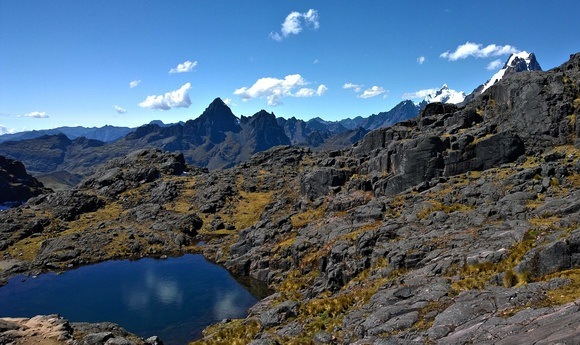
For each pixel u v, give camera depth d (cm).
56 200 13750
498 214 4522
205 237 11038
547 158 6069
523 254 3038
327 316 3688
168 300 6606
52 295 7269
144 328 5459
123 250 10156
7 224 11762
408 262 4122
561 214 3891
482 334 1953
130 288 7412
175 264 9062
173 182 15275
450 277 3253
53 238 10819
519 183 5444
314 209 9056
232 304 6231
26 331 3831
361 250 5094
